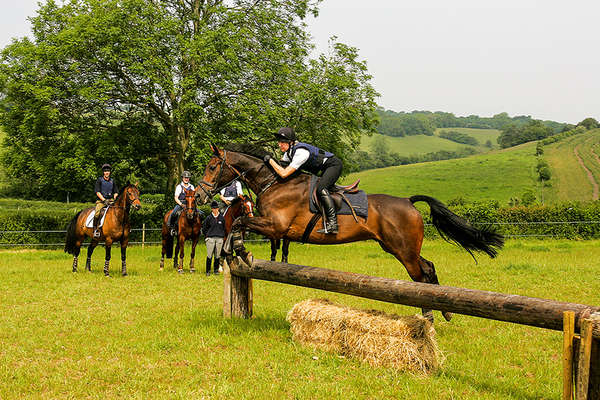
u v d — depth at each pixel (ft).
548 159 342.23
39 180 72.74
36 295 28.99
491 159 368.89
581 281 34.37
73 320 22.53
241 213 38.42
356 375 15.16
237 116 66.44
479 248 20.13
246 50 69.36
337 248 65.77
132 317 23.39
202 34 64.28
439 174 321.52
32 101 66.85
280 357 16.87
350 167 87.71
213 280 36.22
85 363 16.22
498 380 14.99
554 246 65.36
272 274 19.69
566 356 10.97
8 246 64.75
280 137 19.72
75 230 39.81
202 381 14.73
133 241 69.62
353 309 17.75
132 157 69.41
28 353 17.35
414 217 19.79
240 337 19.34
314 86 71.05
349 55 79.05
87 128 69.46
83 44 61.82
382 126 654.94
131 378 14.85
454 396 13.55
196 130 62.95
